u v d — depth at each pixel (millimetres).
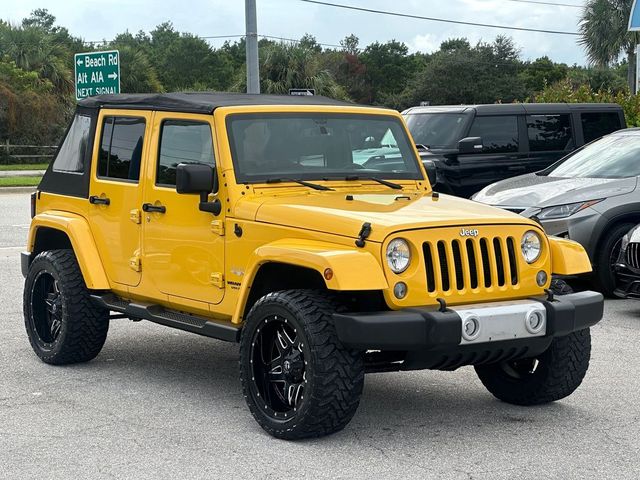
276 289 6473
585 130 16391
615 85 61719
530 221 6234
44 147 45312
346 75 91438
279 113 6848
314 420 5742
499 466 5523
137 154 7312
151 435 6098
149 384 7383
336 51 95000
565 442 5988
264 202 6359
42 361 8078
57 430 6215
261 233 6242
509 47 75312
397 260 5707
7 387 7297
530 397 6715
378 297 5883
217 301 6574
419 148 15430
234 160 6535
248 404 6125
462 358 5859
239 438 6023
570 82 26547
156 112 7184
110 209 7480
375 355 6129
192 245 6738
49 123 46719
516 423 6395
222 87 97625
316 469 5453
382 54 98750
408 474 5375
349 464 5539
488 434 6145
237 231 6391
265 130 6750
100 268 7586
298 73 43094
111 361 8141
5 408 6730
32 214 8508
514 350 5980
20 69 47844
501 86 73125
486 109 15758
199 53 98750
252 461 5590
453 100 74312
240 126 6656
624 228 10938
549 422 6418
